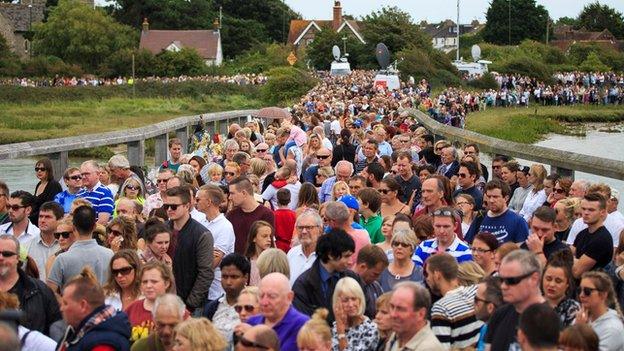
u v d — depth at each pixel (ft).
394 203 44.11
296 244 40.32
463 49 395.75
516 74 283.18
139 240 38.24
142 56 330.13
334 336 27.73
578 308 27.35
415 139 70.90
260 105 240.53
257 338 24.08
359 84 211.00
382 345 26.43
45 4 433.48
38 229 40.70
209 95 280.92
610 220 40.14
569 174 55.88
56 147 59.98
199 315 36.78
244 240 40.50
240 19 466.70
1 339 20.43
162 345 27.40
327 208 35.99
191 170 50.24
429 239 36.45
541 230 34.22
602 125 217.15
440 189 42.96
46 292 31.63
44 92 262.06
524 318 21.17
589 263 34.37
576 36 489.67
